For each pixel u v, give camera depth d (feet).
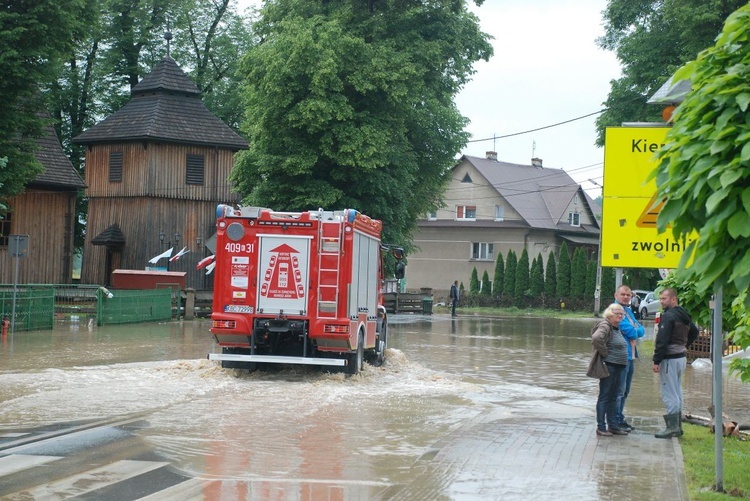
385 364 66.74
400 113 125.39
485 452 33.17
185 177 152.56
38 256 133.80
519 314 194.18
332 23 117.50
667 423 37.65
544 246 241.55
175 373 57.67
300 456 32.68
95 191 154.30
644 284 194.39
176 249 151.74
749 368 34.22
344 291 56.70
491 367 70.85
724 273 17.22
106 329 100.01
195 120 154.81
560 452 33.32
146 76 157.58
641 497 26.04
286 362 56.24
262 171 123.75
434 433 38.24
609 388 37.73
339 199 122.62
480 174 241.55
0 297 88.38
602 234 43.09
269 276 57.11
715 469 28.60
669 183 18.01
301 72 116.37
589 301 201.36
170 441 35.12
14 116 91.15
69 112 172.35
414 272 247.70
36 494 26.12
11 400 45.83
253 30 136.46
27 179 94.48
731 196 16.65
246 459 31.99
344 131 117.50
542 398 52.34
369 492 27.02
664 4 127.44
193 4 172.24
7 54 85.66
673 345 37.78
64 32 91.81
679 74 19.48
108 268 153.28
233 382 54.24
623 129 43.06
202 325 113.70
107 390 49.96
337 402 47.37
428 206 163.32
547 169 263.49
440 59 131.95
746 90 17.37
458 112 150.00
